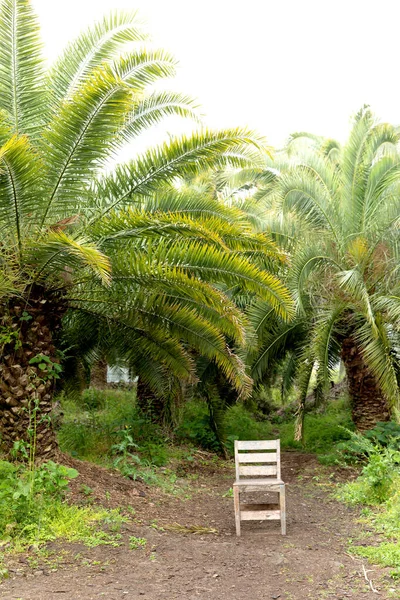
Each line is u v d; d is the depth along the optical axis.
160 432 11.12
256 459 6.43
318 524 6.66
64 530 5.52
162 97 7.36
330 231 10.42
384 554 5.27
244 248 7.34
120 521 5.95
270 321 10.84
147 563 5.06
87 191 7.25
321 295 10.30
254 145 6.83
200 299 7.30
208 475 9.62
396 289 9.77
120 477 7.90
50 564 4.89
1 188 6.10
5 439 6.97
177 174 7.11
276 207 10.75
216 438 11.59
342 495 7.89
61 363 10.42
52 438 7.31
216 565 5.13
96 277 7.20
